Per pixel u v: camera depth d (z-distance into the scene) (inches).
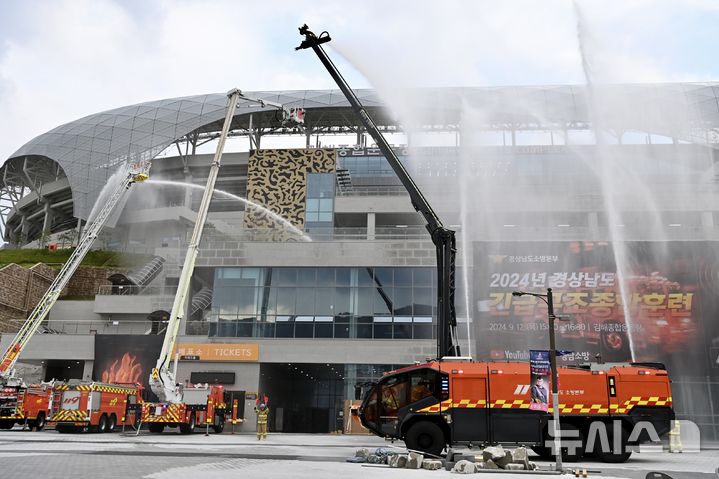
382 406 900.6
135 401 1555.1
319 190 2719.0
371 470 679.1
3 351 2036.2
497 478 625.0
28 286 2623.0
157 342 1973.4
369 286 1940.2
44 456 719.1
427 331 1887.3
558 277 1784.0
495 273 1811.0
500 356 1752.0
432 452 864.3
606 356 1712.6
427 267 1940.2
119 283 2701.8
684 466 842.8
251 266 1988.2
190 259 1432.1
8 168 3912.4
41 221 4286.4
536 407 724.7
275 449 1026.7
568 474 684.7
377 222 2819.9
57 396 1348.4
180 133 3358.8
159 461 703.1
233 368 1892.2
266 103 1710.1
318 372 2128.4
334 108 3198.8
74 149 3444.9
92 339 2017.7
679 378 1669.5
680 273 1740.9
